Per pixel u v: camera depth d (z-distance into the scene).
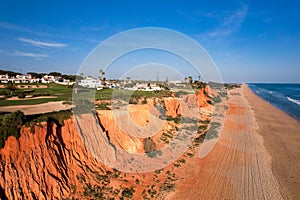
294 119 59.97
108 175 22.31
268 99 110.06
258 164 28.62
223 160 29.38
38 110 29.38
